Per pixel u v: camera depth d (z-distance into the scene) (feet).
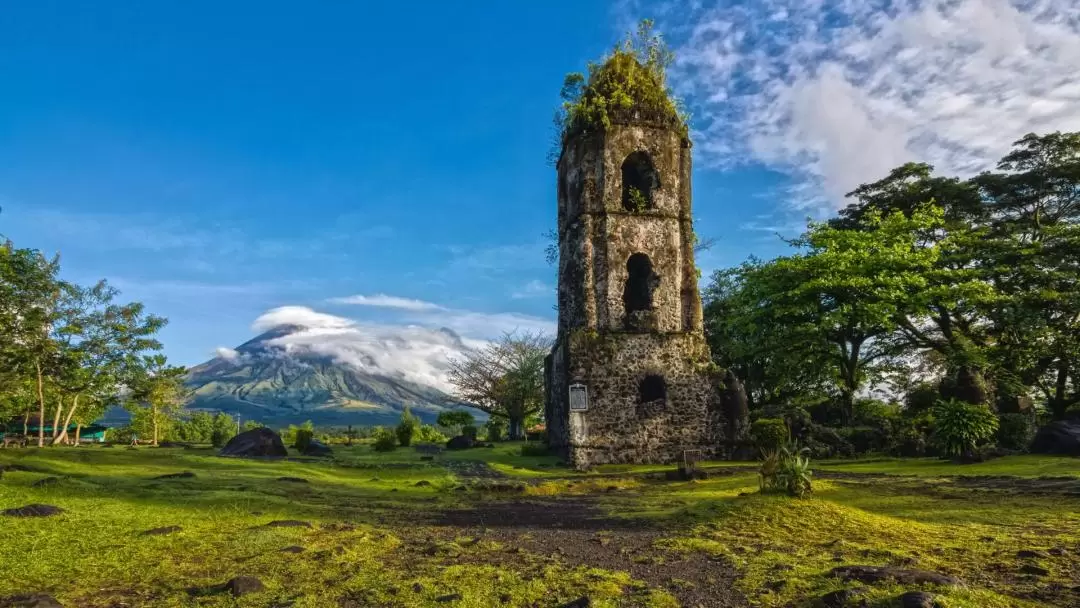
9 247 88.12
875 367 112.47
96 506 31.14
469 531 31.17
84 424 144.87
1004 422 76.84
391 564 23.08
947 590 18.17
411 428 122.31
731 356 115.96
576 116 88.17
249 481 45.57
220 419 172.55
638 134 87.10
